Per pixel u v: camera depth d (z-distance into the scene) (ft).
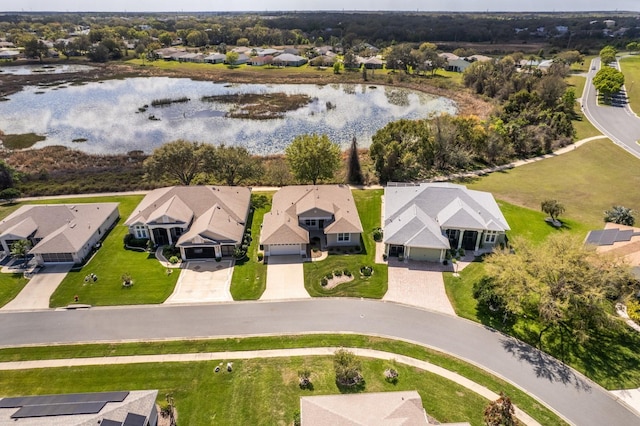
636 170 246.06
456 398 101.24
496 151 260.62
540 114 307.58
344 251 165.68
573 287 118.01
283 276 149.89
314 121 349.00
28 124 341.82
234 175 215.10
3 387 104.88
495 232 164.45
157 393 95.50
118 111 377.91
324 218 175.73
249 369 110.01
